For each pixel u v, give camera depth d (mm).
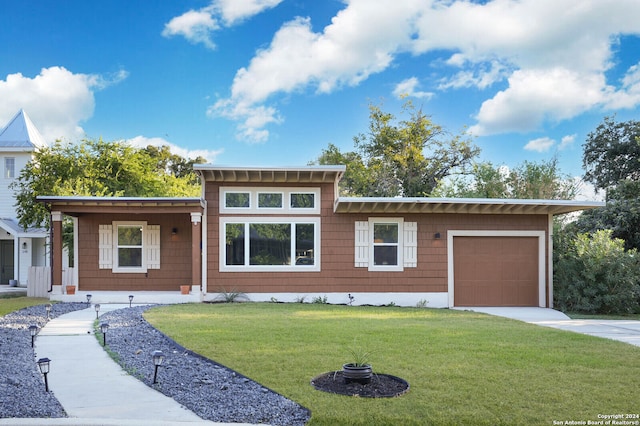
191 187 27297
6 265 24438
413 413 4820
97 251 16141
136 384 5883
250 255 15398
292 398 5254
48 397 5340
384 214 15570
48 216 21312
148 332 9070
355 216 15539
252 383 5789
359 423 4617
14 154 24906
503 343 8219
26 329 9539
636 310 15156
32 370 6492
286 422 4676
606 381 5953
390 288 15492
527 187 24469
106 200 14414
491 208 15227
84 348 7898
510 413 4848
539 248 15703
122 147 23781
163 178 26344
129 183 23516
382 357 7039
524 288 15656
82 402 5203
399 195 32062
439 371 6285
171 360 6965
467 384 5750
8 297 17078
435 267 15562
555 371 6383
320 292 15391
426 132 33188
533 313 14086
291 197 15555
